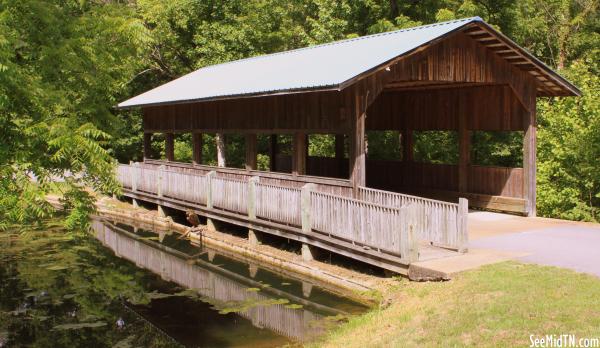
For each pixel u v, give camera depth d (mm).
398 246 10016
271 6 30000
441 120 17359
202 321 10414
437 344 6703
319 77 12492
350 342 7660
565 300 7438
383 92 19188
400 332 7379
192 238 17031
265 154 30062
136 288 12805
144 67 30000
